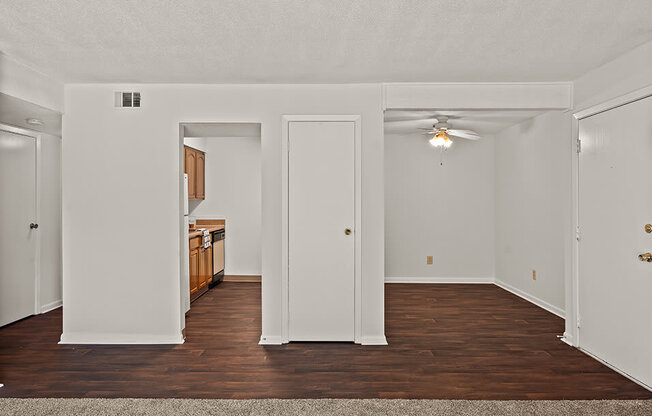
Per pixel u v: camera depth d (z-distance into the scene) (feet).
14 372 10.26
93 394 9.07
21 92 10.44
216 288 19.93
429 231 21.53
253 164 22.09
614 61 10.23
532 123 17.04
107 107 12.26
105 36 8.77
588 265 11.34
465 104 12.21
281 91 12.32
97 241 12.33
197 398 8.86
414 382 9.64
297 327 12.46
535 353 11.47
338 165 12.35
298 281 12.43
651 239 9.05
